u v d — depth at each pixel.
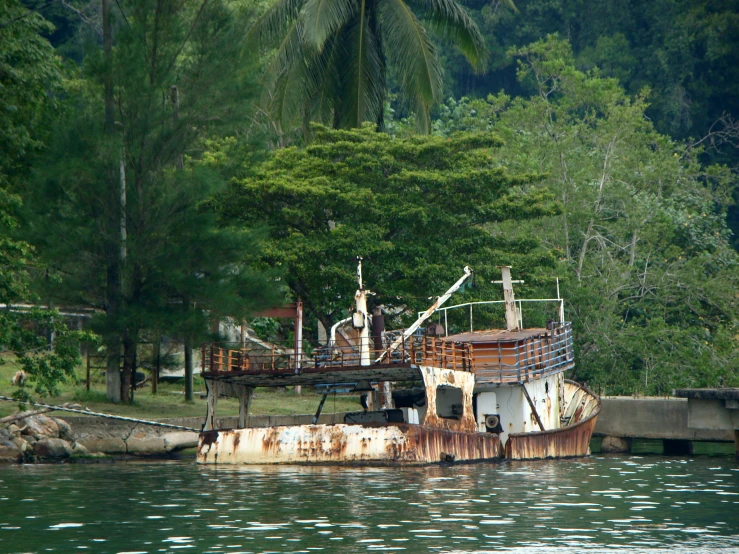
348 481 83.12
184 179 121.00
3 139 124.00
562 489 80.56
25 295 109.88
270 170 145.38
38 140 128.88
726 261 196.62
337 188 139.75
